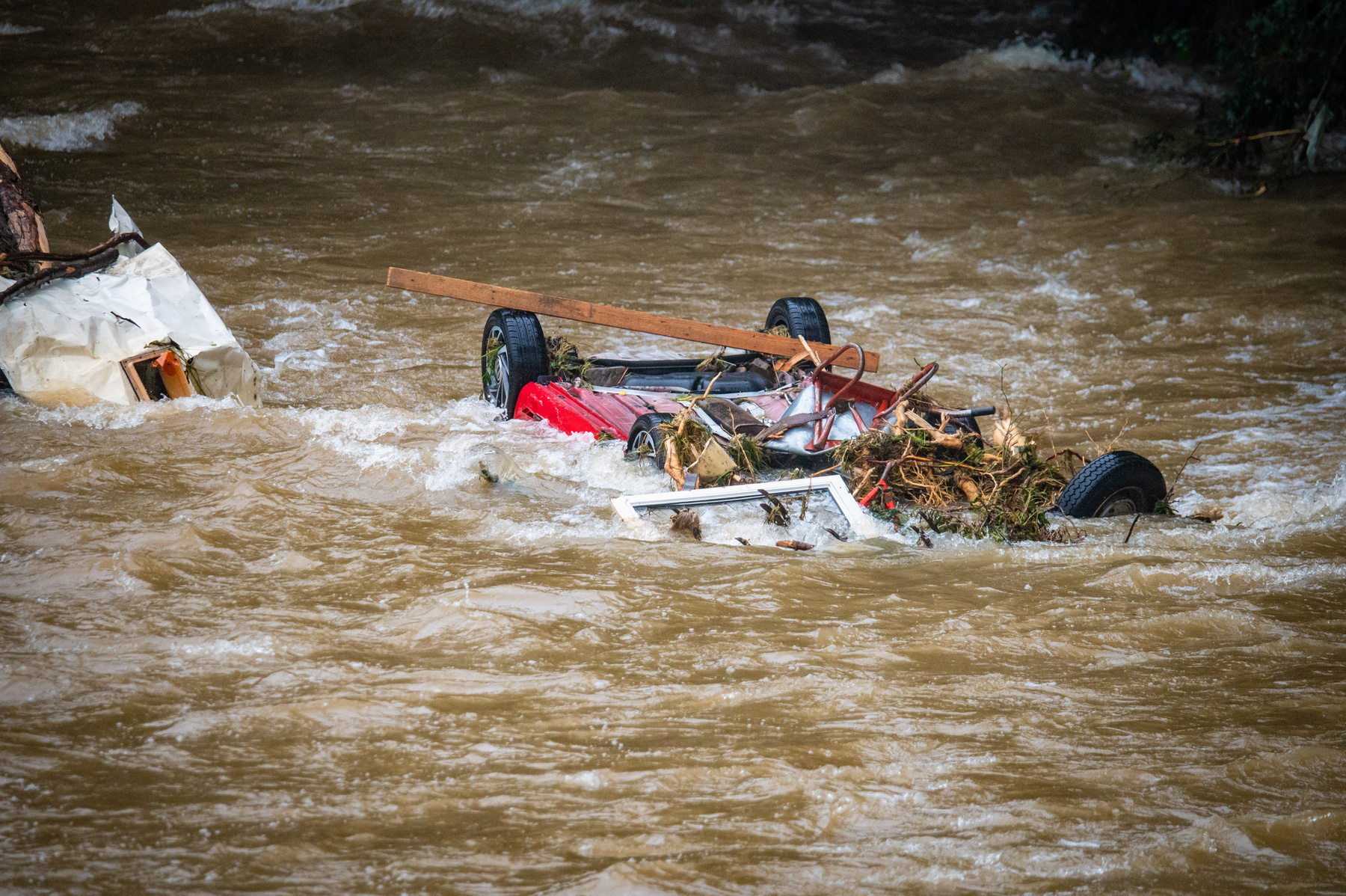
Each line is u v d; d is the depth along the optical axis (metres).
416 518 19.81
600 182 62.41
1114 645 15.23
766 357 28.83
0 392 25.61
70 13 94.62
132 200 52.56
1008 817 11.02
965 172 67.50
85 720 12.49
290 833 10.52
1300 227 54.72
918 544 19.52
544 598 15.95
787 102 83.44
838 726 12.78
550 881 9.87
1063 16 118.25
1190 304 42.94
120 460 21.88
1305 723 12.91
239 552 17.81
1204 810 11.17
